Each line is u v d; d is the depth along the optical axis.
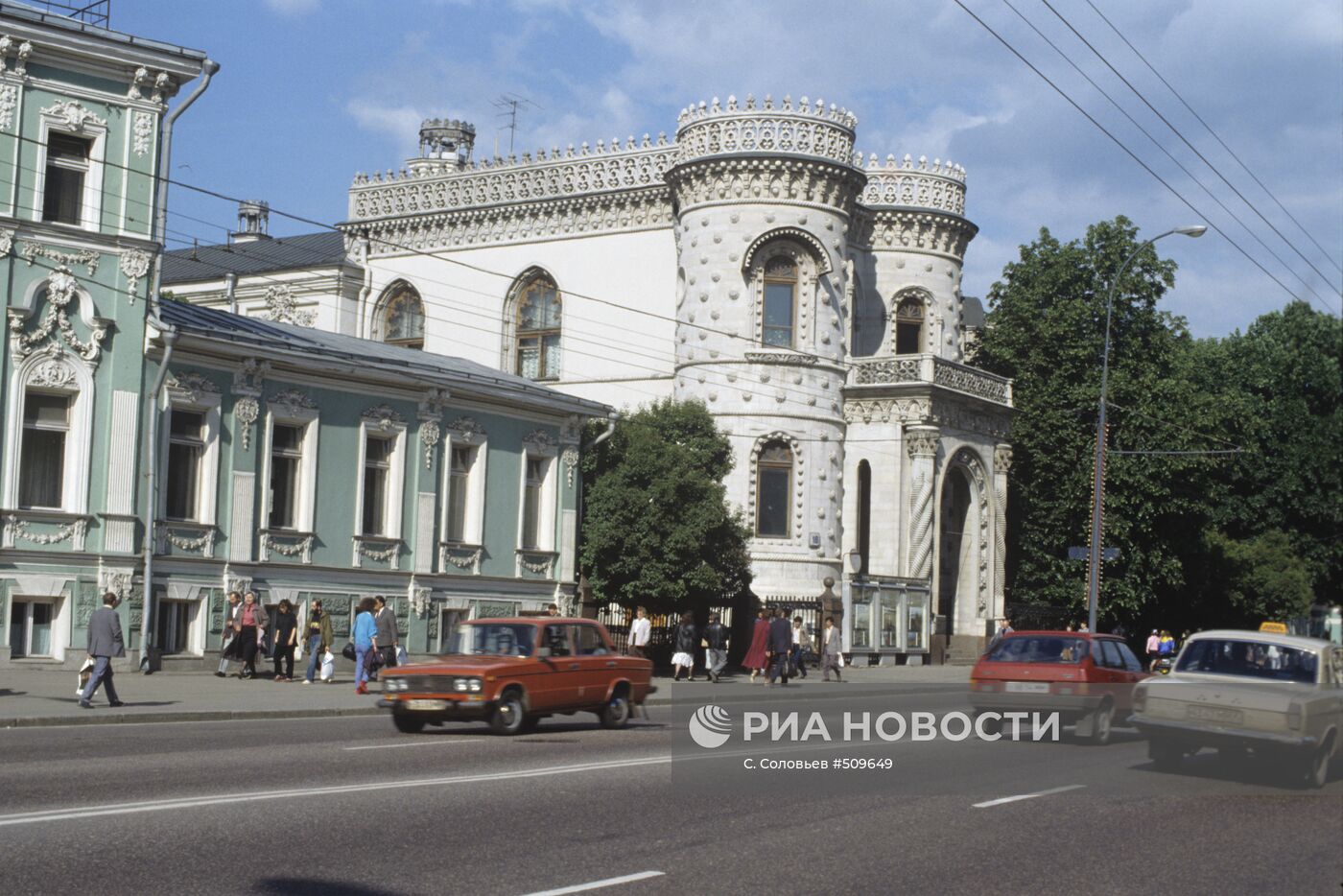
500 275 60.75
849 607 52.16
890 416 55.69
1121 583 60.09
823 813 14.30
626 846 12.27
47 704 25.48
